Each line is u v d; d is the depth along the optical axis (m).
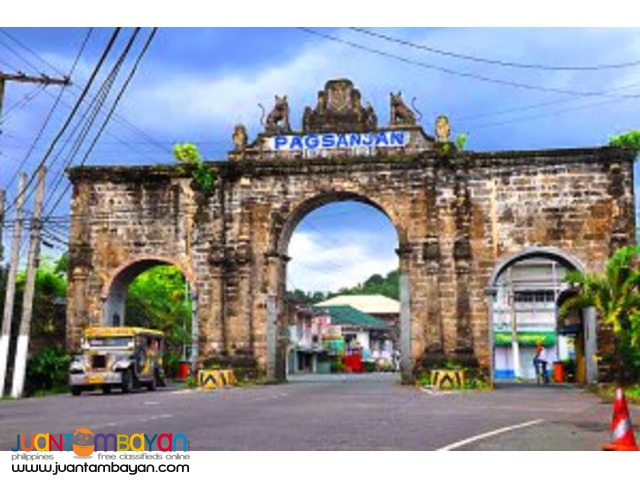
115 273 33.69
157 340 33.00
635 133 30.75
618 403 10.93
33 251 29.06
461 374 29.23
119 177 34.31
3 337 28.69
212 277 33.09
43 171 29.33
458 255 31.25
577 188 31.16
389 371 86.06
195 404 20.66
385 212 32.44
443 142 32.06
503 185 31.70
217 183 33.75
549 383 35.75
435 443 11.73
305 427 14.11
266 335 32.75
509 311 47.12
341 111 33.47
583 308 30.48
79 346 32.88
